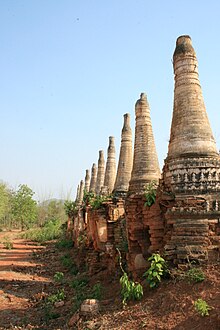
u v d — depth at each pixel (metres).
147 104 14.17
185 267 8.69
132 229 11.87
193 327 6.76
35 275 22.33
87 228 21.00
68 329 9.20
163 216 10.66
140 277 11.13
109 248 15.75
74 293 14.83
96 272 17.38
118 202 16.45
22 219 70.25
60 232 54.78
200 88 10.76
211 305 7.13
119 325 7.82
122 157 17.56
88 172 39.06
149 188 11.93
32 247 43.19
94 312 9.27
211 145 10.09
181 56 10.77
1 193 65.06
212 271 8.27
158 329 7.06
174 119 10.71
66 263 25.22
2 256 33.78
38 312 13.02
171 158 10.26
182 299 7.76
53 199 87.56
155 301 8.31
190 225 9.14
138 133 13.91
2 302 14.95
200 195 9.45
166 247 9.23
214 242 8.93
